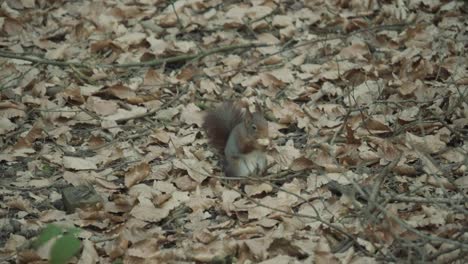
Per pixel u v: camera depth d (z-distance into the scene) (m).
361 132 8.94
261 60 10.80
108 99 10.11
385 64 10.44
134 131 9.40
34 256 6.95
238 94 10.16
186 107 9.73
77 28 11.62
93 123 9.56
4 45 11.37
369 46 11.02
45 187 8.25
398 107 9.40
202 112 9.60
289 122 9.30
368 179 7.98
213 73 10.55
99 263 7.03
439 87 9.62
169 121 9.57
